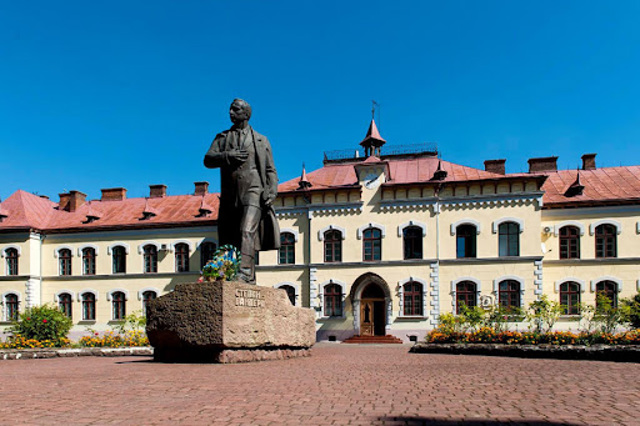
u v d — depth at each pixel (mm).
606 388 9617
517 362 16328
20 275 44312
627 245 36781
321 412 6969
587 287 36906
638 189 38188
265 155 15086
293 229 40719
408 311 38125
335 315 39094
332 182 41875
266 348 13969
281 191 40938
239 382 9422
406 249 38812
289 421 6398
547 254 37812
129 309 43688
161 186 49375
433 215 38438
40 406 7188
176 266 43625
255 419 6465
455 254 37906
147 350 20047
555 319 30875
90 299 44594
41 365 14461
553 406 7672
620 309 25312
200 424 6172
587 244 37406
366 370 12586
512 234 37562
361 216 39500
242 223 14391
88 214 45906
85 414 6664
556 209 38125
